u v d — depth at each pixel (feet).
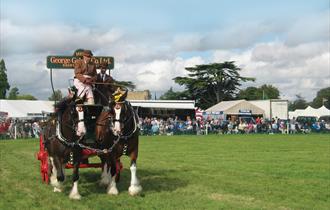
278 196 35.83
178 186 41.06
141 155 76.79
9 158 71.56
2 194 37.52
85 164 40.96
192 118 207.41
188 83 310.04
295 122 193.88
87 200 34.53
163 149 91.20
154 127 171.32
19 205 32.91
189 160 67.46
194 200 34.12
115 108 34.53
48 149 38.55
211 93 319.47
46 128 39.17
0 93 343.26
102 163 40.52
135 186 36.96
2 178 47.26
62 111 35.76
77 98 35.14
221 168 56.29
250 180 45.09
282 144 107.45
